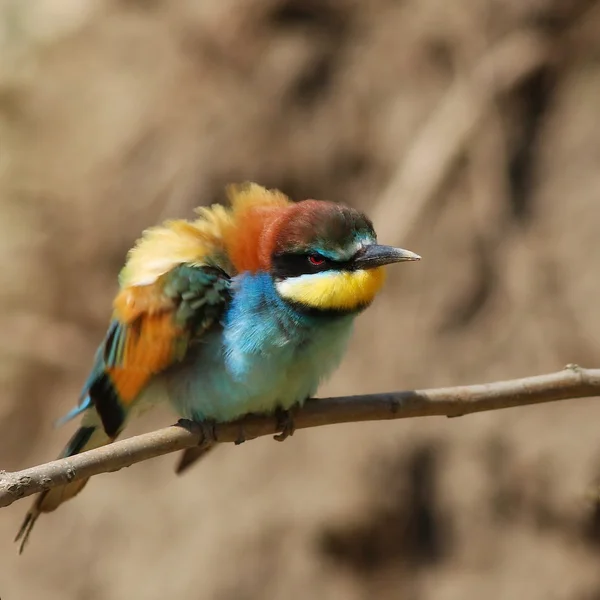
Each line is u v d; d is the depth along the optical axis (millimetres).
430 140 12852
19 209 15062
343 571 12328
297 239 6199
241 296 6301
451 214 12758
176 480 13312
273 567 12445
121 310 6613
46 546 13656
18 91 15477
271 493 12672
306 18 14055
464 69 12953
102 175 14711
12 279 14898
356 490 12344
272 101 13766
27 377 14727
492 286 12539
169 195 14039
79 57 15383
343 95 13578
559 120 12719
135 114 14664
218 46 14164
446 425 12430
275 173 13562
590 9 12727
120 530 13367
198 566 12672
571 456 11953
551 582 11805
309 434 12727
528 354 12125
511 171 12742
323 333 6316
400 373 12398
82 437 6938
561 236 12352
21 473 4977
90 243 14727
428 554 12258
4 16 15820
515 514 12125
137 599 12781
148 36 14977
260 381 6301
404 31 13469
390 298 12781
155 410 13281
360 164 13375
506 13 12914
